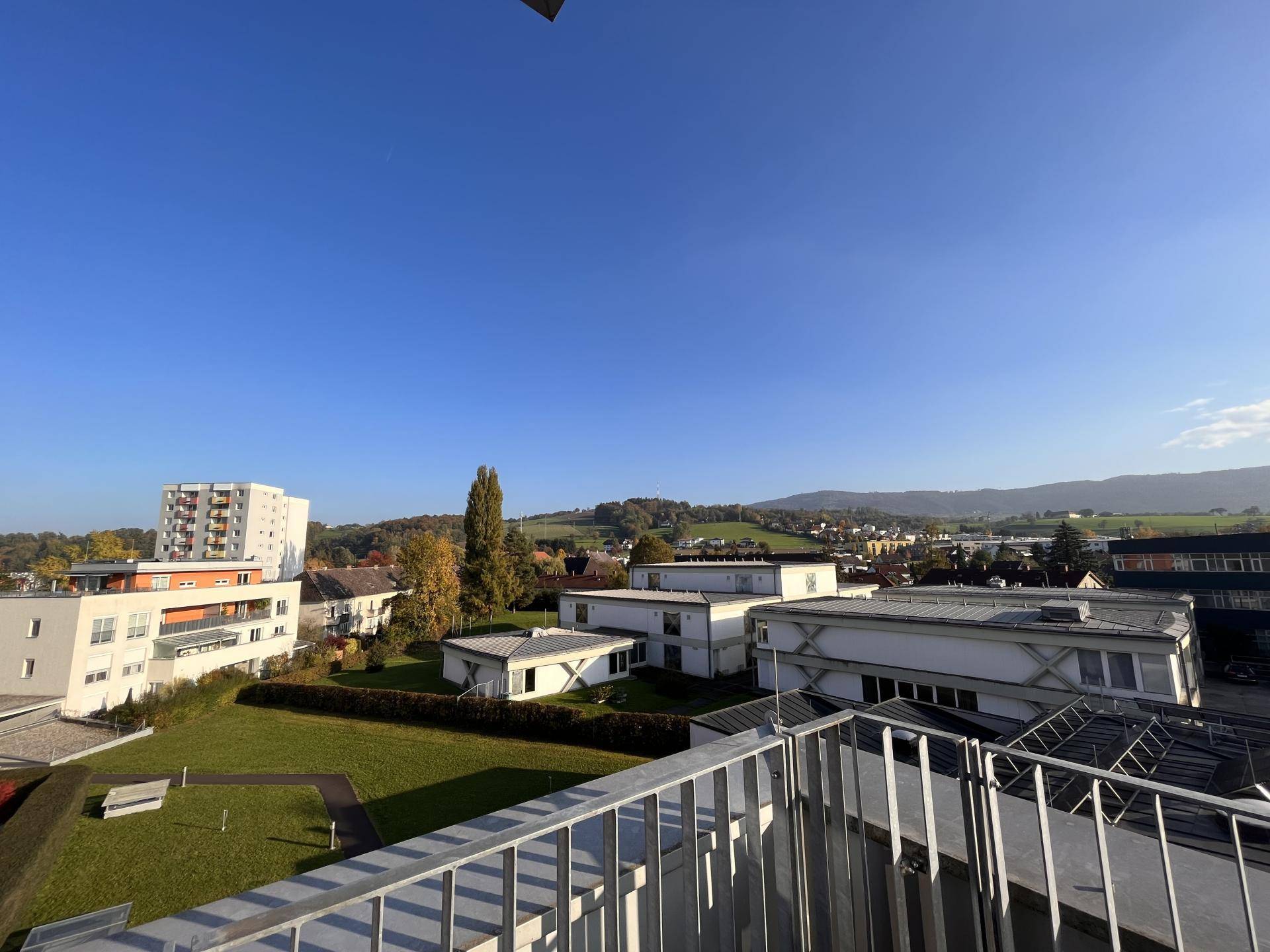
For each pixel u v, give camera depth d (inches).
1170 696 607.2
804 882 123.0
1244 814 88.8
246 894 157.5
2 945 403.9
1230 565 1369.3
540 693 1039.0
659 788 112.5
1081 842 158.4
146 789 635.5
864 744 482.0
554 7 139.3
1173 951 113.3
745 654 1209.4
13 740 852.6
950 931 144.7
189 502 3102.9
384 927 136.6
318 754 802.8
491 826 186.7
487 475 1900.8
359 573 2242.9
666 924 154.5
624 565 3137.3
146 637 1088.2
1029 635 702.5
